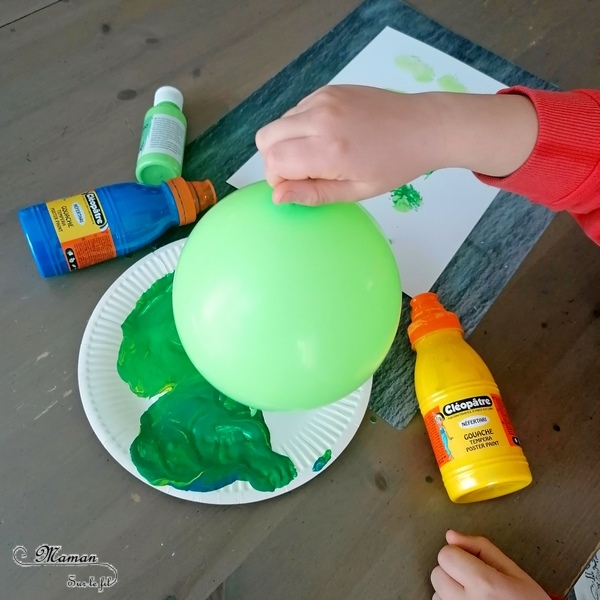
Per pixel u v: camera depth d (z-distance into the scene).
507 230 0.58
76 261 0.51
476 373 0.46
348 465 0.47
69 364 0.49
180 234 0.55
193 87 0.64
